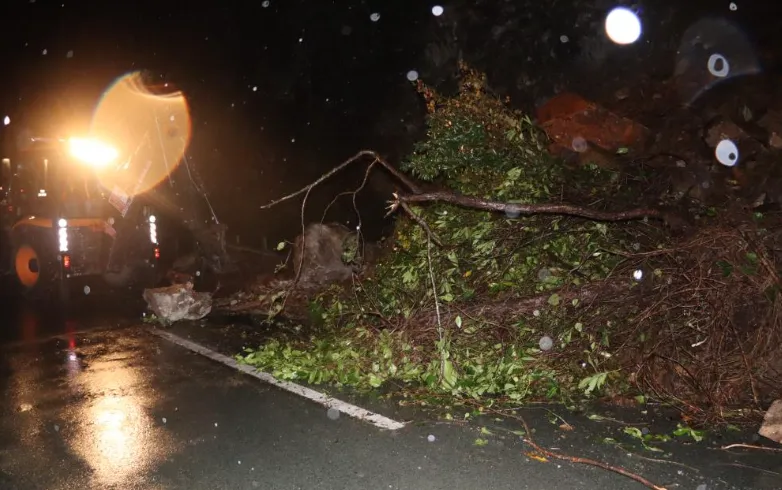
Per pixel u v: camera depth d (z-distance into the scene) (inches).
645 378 205.3
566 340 219.8
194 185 465.7
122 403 216.7
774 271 199.9
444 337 218.4
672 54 369.7
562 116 344.8
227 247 502.6
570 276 238.7
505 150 277.4
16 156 445.7
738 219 230.1
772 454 165.2
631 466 160.2
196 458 173.2
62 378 246.1
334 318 295.1
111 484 160.6
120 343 295.4
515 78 420.2
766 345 196.5
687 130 304.0
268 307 353.1
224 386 231.1
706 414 187.0
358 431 187.3
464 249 264.2
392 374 227.9
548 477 156.3
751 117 303.4
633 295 221.9
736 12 350.6
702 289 207.2
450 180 284.8
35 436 191.5
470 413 197.6
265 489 155.9
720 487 149.7
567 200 260.7
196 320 335.6
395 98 480.7
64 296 392.2
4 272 462.9
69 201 405.4
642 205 248.8
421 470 162.2
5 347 295.1
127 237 421.7
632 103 347.3
